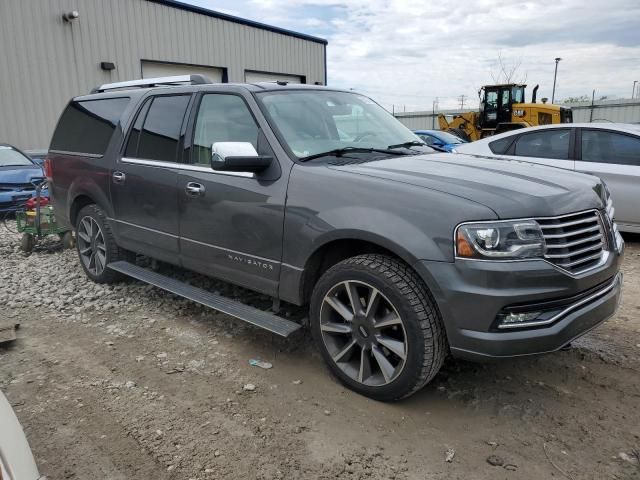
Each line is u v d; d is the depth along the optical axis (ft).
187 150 13.66
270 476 8.30
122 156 15.70
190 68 58.70
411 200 9.52
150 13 53.11
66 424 9.71
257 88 12.88
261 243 11.70
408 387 9.66
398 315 9.53
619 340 13.03
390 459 8.71
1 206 30.99
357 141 13.03
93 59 48.70
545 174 11.02
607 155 22.16
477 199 9.19
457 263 8.86
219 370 11.72
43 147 45.78
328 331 10.81
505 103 67.92
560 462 8.57
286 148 11.62
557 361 11.94
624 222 22.12
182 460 8.69
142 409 10.18
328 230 10.32
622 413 9.89
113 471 8.45
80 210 18.04
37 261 21.35
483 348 8.86
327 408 10.16
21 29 43.57
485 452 8.87
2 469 5.15
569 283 9.02
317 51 76.89
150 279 14.94
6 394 10.78
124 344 13.10
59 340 13.42
